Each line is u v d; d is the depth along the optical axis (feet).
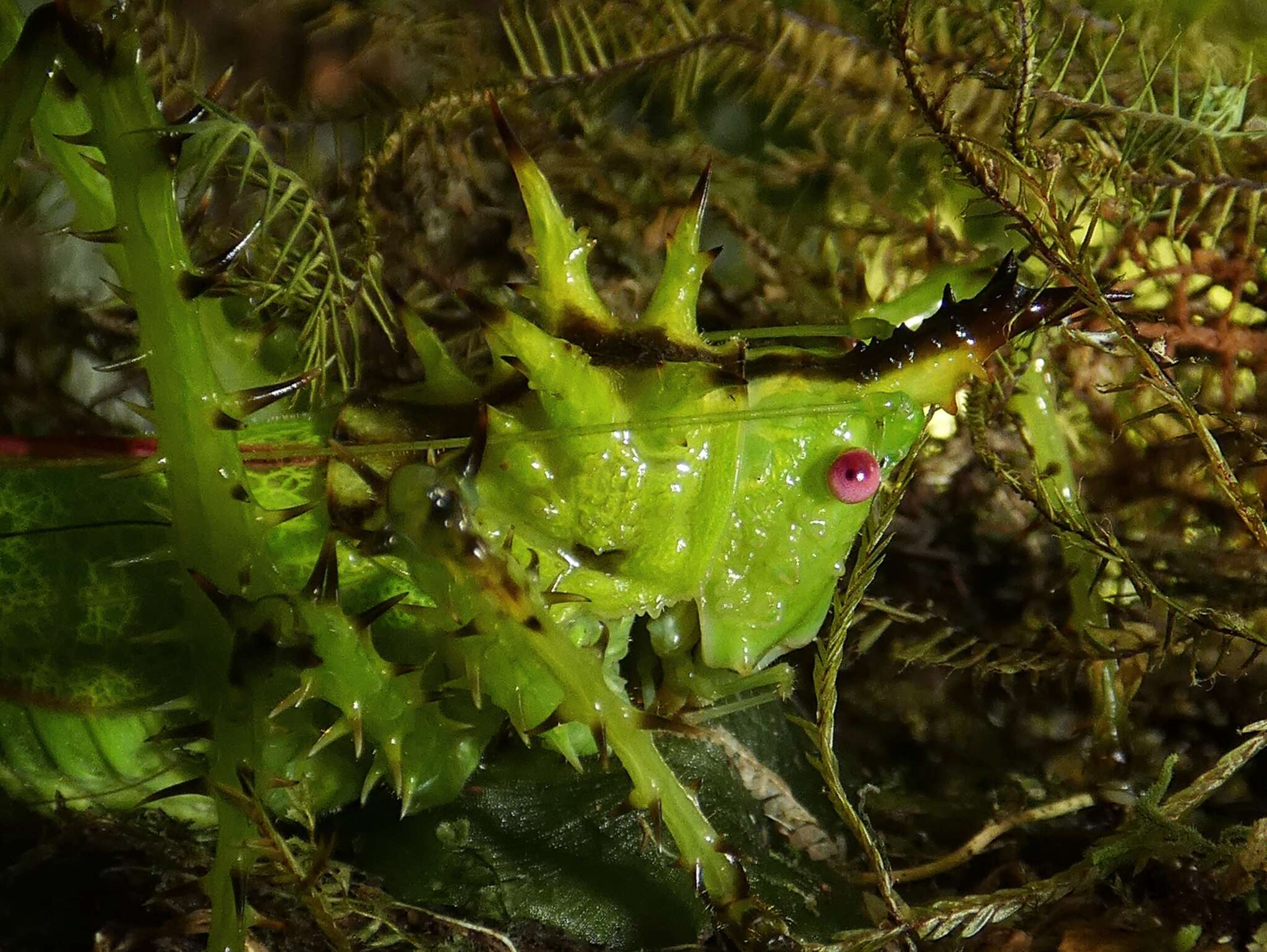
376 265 0.51
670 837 0.44
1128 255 0.50
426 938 0.42
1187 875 0.44
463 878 0.43
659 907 0.43
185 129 0.40
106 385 0.55
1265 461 0.47
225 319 0.45
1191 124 0.49
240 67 0.57
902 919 0.42
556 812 0.44
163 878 0.42
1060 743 0.49
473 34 0.56
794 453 0.42
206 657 0.41
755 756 0.47
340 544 0.43
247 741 0.40
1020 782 0.48
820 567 0.42
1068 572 0.49
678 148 0.55
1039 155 0.46
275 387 0.41
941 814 0.48
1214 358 0.50
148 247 0.40
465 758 0.43
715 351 0.42
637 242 0.55
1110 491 0.51
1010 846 0.46
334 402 0.46
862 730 0.50
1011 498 0.53
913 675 0.51
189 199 0.44
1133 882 0.44
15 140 0.40
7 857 0.43
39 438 0.44
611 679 0.44
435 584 0.40
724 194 0.54
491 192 0.56
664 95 0.55
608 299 0.55
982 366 0.43
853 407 0.42
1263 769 0.47
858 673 0.51
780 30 0.52
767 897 0.44
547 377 0.40
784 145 0.54
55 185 0.54
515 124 0.55
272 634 0.40
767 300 0.54
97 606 0.43
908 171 0.52
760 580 0.42
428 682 0.43
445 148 0.55
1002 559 0.53
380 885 0.43
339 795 0.44
